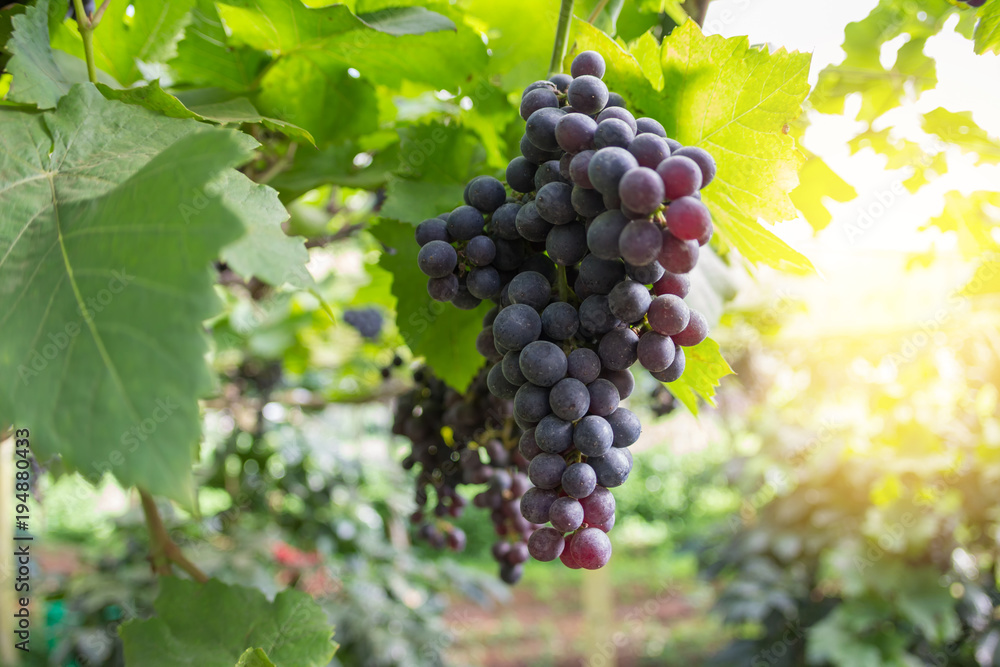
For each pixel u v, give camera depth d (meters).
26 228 0.31
